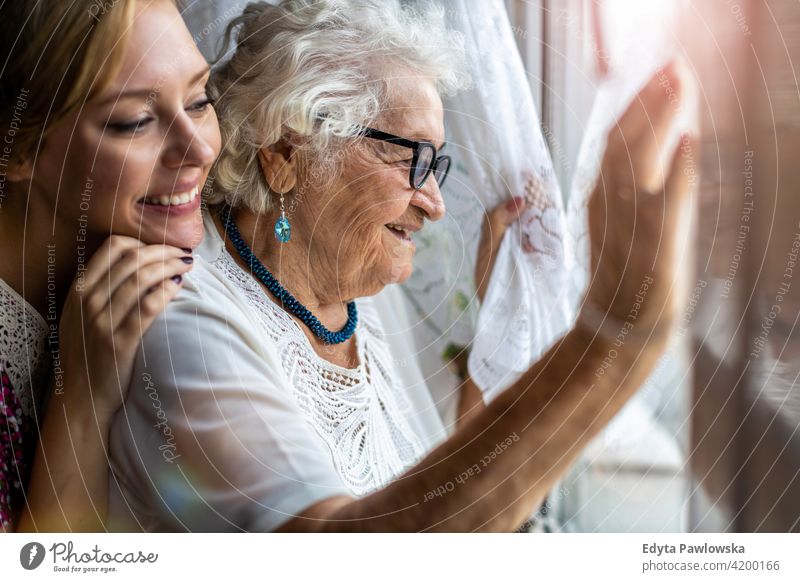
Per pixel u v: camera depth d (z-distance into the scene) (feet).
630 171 2.09
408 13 2.73
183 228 2.58
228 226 2.75
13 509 2.69
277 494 2.29
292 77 2.49
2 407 2.69
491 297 3.43
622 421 3.17
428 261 3.45
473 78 3.24
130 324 2.47
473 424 2.13
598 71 3.09
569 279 3.33
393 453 3.04
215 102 2.59
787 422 2.98
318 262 2.74
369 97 2.55
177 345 2.44
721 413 3.05
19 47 2.45
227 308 2.55
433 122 2.65
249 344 2.52
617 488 3.23
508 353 3.38
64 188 2.58
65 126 2.49
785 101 2.86
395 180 2.63
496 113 3.29
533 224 3.39
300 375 2.69
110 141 2.48
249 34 2.64
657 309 2.03
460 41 2.82
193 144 2.51
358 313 3.24
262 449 2.34
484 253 3.44
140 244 2.55
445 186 3.40
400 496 2.14
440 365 3.47
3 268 2.66
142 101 2.47
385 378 3.28
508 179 3.37
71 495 2.57
